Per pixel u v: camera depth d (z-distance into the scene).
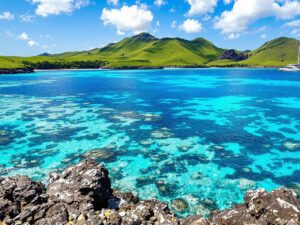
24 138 35.12
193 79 126.94
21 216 13.98
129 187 23.25
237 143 33.75
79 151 30.95
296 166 27.42
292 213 13.03
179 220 15.61
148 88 90.00
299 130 38.97
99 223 13.75
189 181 24.27
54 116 46.84
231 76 145.88
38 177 24.91
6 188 15.63
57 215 14.12
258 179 24.75
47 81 112.81
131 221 14.25
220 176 25.22
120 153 30.42
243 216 14.48
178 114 49.50
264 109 53.75
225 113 50.38
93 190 16.44
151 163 27.89
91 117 46.38
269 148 32.06
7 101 61.53
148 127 40.53
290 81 113.25
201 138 35.59
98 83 106.12
